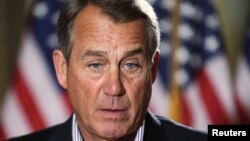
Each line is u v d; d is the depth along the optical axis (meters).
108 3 1.48
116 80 1.48
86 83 1.52
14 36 3.96
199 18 3.87
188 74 3.80
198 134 1.99
